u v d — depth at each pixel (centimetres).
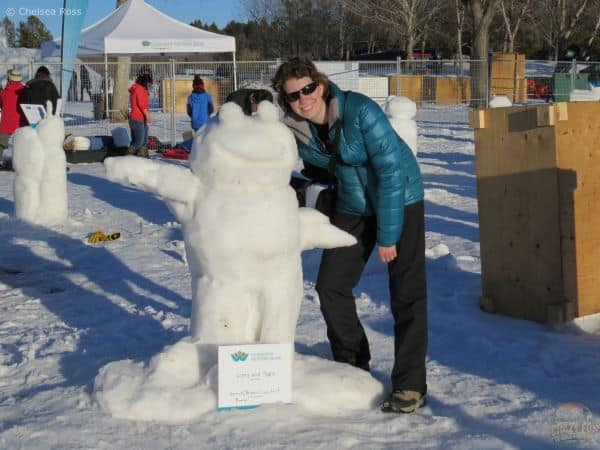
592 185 567
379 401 411
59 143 1045
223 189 388
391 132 390
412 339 404
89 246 906
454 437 367
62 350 527
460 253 829
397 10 5444
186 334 560
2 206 1166
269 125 388
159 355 407
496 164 596
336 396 400
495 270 604
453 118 2939
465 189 1345
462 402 414
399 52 5462
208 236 387
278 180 390
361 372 420
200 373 401
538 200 569
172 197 396
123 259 834
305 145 409
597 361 481
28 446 357
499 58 3166
